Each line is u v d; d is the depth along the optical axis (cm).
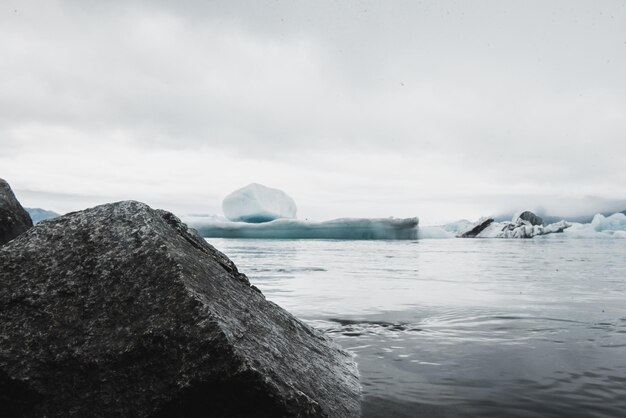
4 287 193
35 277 196
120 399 167
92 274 197
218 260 284
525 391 239
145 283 191
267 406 169
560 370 274
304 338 266
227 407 169
